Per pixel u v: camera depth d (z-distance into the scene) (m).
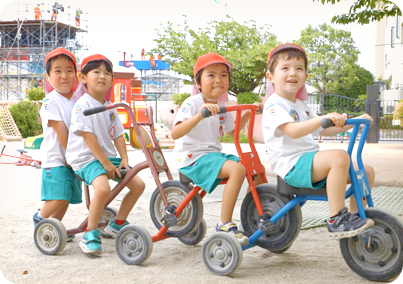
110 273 2.36
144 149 2.71
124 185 2.80
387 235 2.12
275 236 2.45
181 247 2.95
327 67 36.75
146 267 2.47
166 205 2.61
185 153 2.62
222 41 19.70
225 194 2.44
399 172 6.54
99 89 2.89
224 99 2.88
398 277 2.21
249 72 17.80
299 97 2.61
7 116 17.31
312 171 2.24
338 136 16.39
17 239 3.09
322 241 3.00
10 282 2.21
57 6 34.12
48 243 2.75
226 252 2.30
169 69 20.47
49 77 3.04
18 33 33.25
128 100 12.31
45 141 2.97
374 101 14.70
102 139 2.92
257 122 16.36
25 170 7.46
